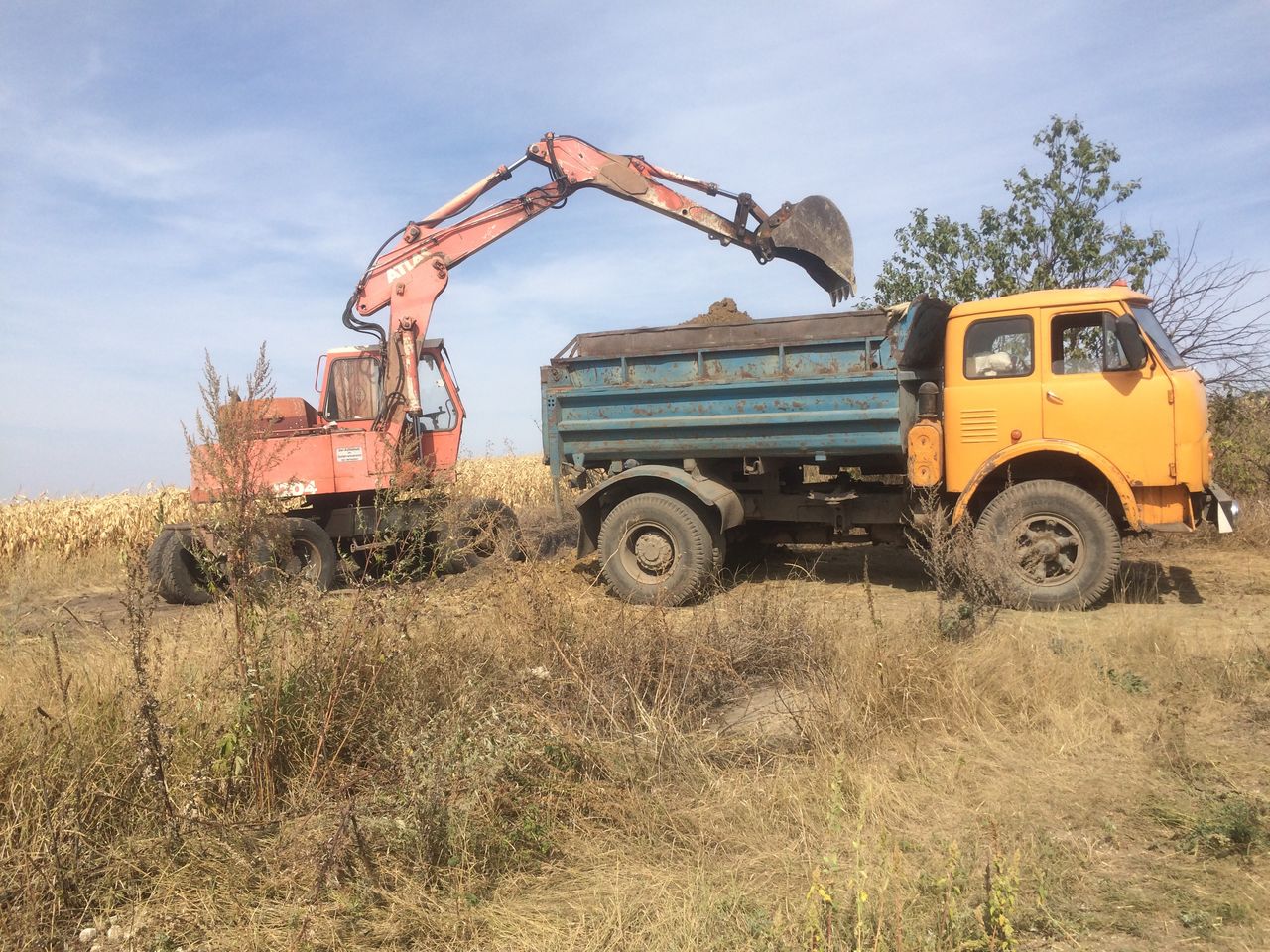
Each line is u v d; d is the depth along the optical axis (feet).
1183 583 27.37
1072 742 14.67
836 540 30.30
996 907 8.89
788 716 15.78
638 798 12.67
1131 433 23.77
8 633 19.66
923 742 14.79
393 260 36.01
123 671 13.92
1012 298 25.26
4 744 11.57
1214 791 12.84
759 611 19.81
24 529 44.45
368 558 16.94
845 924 9.30
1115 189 39.17
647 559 27.86
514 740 12.82
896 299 41.86
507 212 36.70
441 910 10.28
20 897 10.11
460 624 16.92
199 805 11.86
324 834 11.30
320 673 13.70
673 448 28.27
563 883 11.02
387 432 34.35
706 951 9.33
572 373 29.94
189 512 14.23
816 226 33.27
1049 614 23.32
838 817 11.37
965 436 25.58
